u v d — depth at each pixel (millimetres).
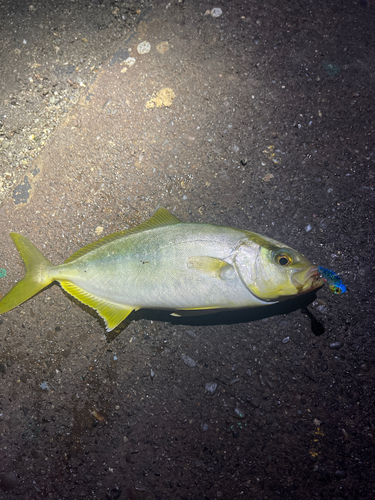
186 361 435
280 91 462
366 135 453
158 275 386
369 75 463
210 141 459
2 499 428
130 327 442
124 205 458
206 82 466
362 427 413
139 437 429
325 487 408
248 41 470
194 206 454
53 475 430
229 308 390
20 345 448
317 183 448
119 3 480
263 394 425
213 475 417
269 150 455
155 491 419
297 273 373
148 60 472
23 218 464
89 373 441
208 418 426
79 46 478
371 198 444
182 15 475
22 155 471
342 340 425
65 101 473
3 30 484
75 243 458
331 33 470
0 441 437
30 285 419
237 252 378
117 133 465
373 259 435
